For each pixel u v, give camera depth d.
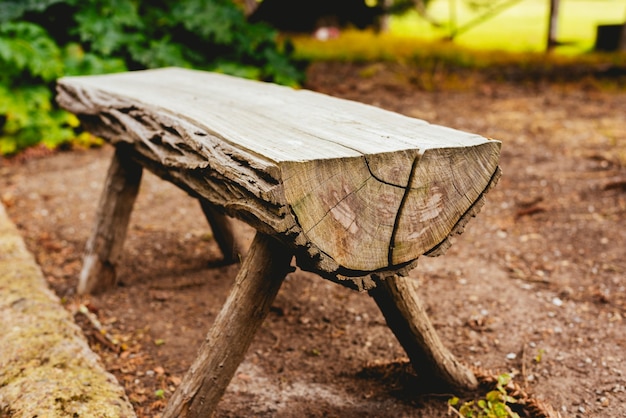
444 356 2.21
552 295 3.05
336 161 1.49
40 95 5.45
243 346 1.87
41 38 5.48
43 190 4.75
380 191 1.58
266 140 1.68
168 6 6.42
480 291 3.10
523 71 8.88
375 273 1.66
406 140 1.71
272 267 1.80
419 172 1.63
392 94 7.49
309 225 1.49
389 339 2.70
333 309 2.98
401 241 1.65
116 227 3.13
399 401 2.27
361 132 1.80
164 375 2.48
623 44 10.70
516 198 4.34
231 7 6.45
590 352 2.54
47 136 5.48
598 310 2.88
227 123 1.90
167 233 3.98
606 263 3.34
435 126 1.91
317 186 1.48
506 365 2.48
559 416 2.08
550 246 3.61
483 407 2.04
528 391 2.30
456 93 7.59
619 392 2.27
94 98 2.70
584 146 5.30
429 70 8.74
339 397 2.32
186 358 2.61
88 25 5.71
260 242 1.81
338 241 1.54
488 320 2.82
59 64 5.43
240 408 2.26
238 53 6.36
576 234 3.72
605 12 17.78
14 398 2.13
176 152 2.04
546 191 4.41
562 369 2.43
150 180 4.95
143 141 2.27
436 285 3.18
